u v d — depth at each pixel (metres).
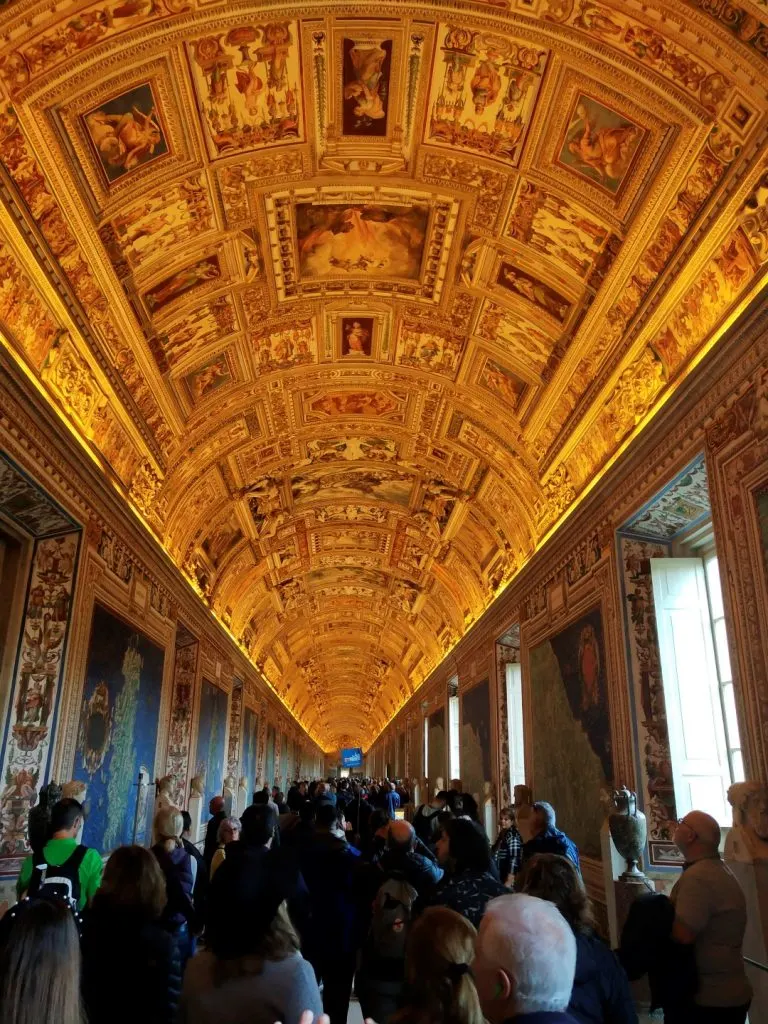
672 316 10.32
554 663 15.01
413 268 12.94
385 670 48.94
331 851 7.31
